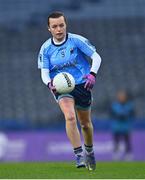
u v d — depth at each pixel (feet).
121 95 173.58
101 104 241.14
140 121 187.93
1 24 315.37
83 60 70.49
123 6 326.44
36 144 171.63
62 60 69.67
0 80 262.88
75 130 67.62
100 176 58.75
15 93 250.78
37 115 231.50
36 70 270.46
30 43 296.30
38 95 247.29
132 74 265.95
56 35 68.90
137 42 294.25
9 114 234.17
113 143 173.58
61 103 68.03
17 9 324.19
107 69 269.44
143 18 317.01
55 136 172.04
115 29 304.91
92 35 299.99
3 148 171.42
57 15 68.95
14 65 275.80
